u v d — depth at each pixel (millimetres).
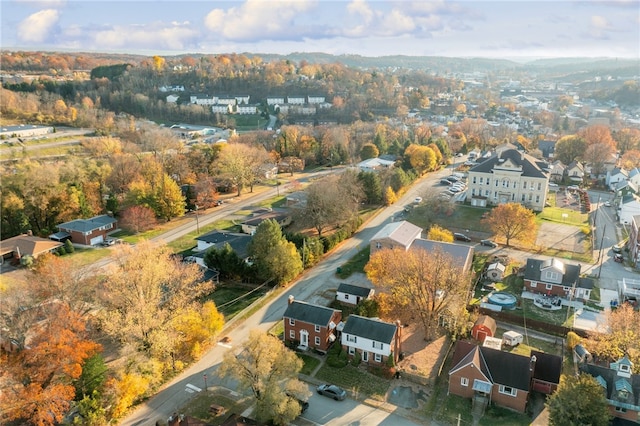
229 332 68312
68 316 58719
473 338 66188
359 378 58750
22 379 51969
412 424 51156
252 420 48688
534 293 78125
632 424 47938
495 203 123688
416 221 112812
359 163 169125
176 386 57406
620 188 132875
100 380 53406
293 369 52781
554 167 154125
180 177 137625
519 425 50562
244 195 139875
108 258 94188
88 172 124000
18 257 92875
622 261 90625
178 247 99938
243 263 82500
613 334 59562
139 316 58094
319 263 91625
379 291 78938
